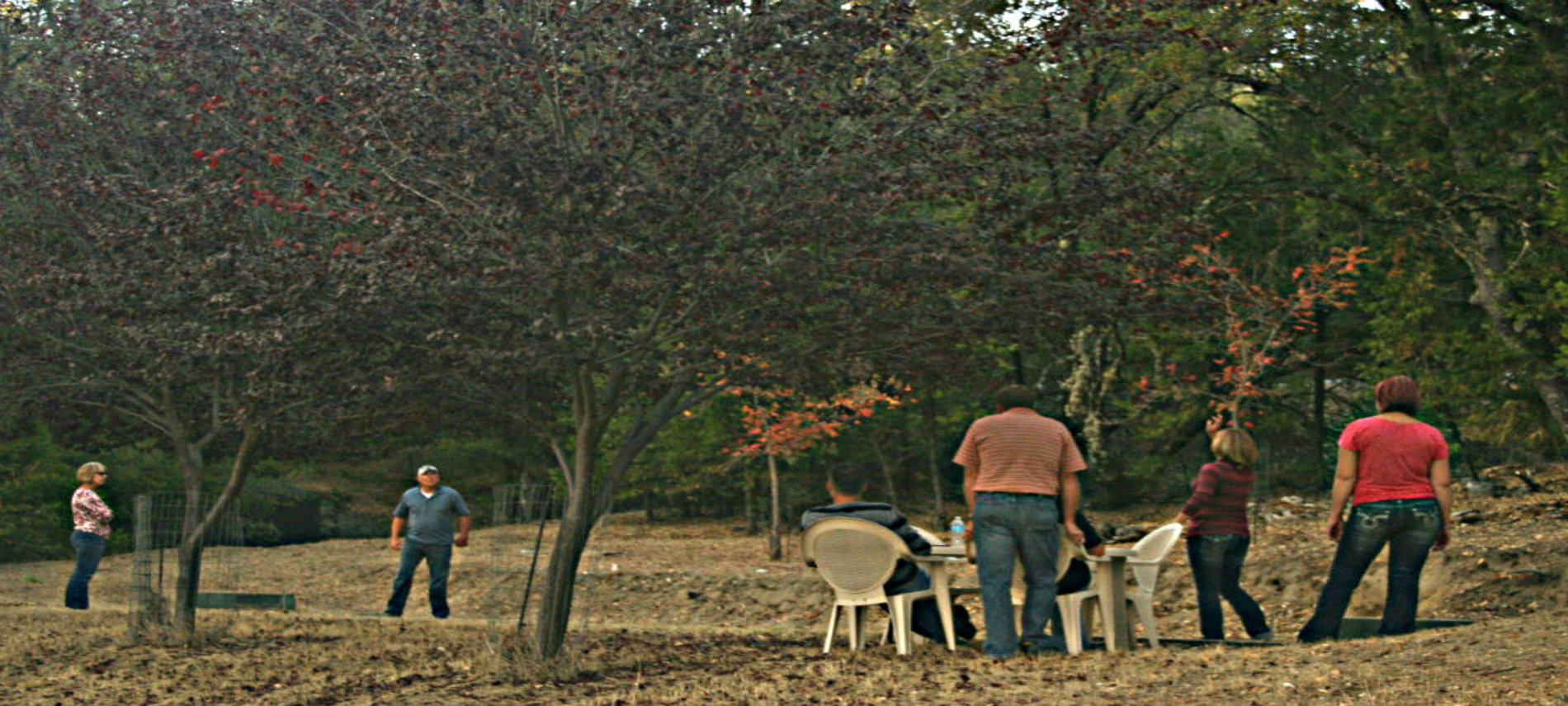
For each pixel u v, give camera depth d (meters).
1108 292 9.56
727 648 10.83
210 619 13.16
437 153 8.80
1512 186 18.53
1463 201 18.31
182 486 30.33
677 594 17.25
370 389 9.70
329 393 10.27
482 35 9.13
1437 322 20.25
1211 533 9.71
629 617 16.27
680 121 8.96
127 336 11.37
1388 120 19.08
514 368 9.23
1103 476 27.77
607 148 8.81
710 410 28.97
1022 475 8.48
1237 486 9.77
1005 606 8.47
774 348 9.80
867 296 9.48
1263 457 23.23
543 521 10.37
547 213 8.71
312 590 19.50
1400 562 8.55
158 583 12.69
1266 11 18.12
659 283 8.91
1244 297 18.98
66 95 11.50
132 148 11.55
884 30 9.18
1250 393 20.31
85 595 15.89
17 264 11.43
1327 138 21.39
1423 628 9.94
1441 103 18.55
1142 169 9.91
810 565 9.63
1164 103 21.00
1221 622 9.71
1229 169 21.69
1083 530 8.91
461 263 8.64
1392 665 6.96
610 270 8.76
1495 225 19.38
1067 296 9.50
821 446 28.75
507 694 8.69
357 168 9.04
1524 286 18.28
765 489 30.83
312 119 9.52
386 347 9.87
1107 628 9.05
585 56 9.34
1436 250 20.95
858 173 8.96
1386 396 8.77
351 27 9.90
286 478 33.62
